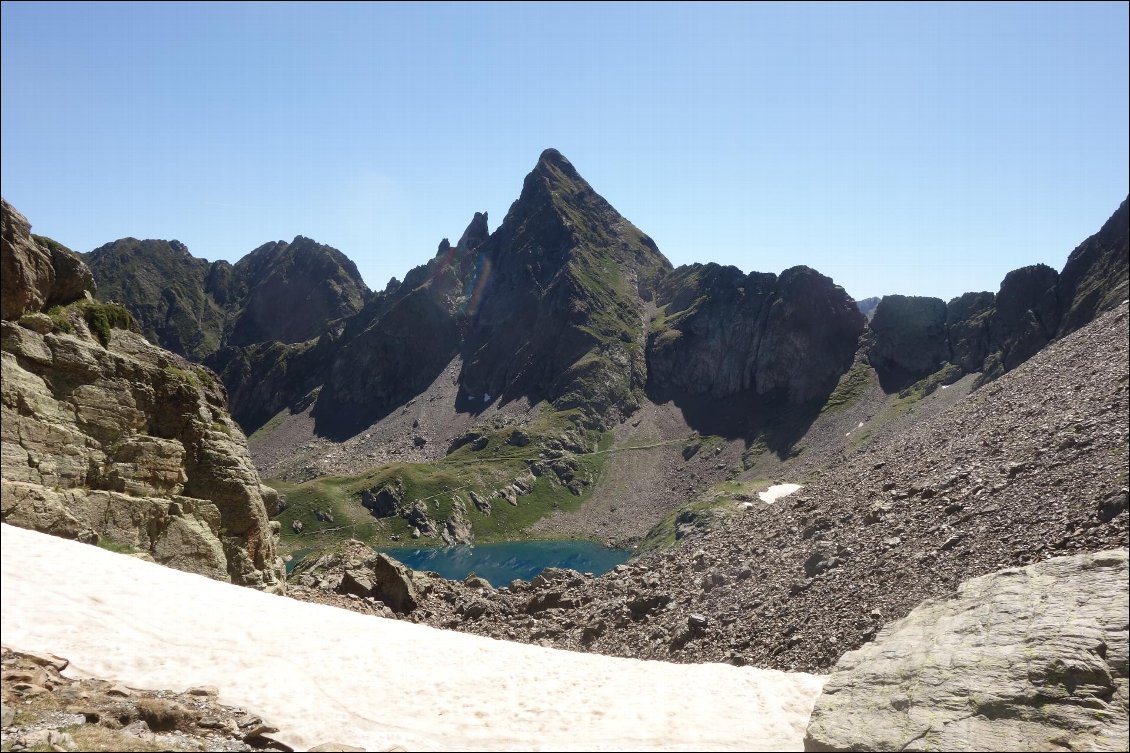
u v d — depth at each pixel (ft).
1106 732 56.90
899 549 142.00
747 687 85.35
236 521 154.92
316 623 99.66
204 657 81.00
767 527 209.87
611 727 72.79
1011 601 77.10
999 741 58.59
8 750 51.03
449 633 106.11
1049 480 136.77
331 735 66.44
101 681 68.95
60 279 142.72
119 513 128.67
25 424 119.65
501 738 68.69
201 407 158.40
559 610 208.54
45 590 87.10
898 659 74.90
